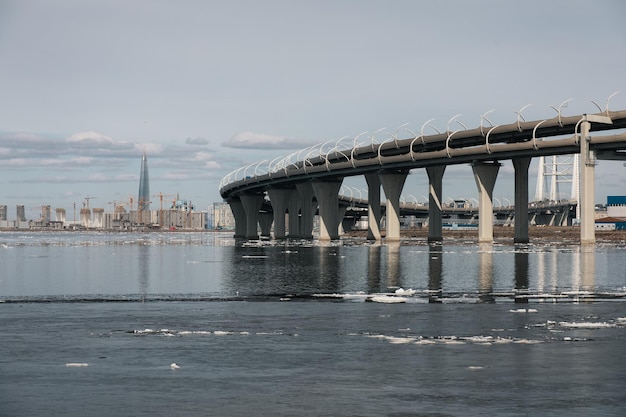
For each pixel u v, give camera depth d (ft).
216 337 134.31
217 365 110.22
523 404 89.20
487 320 155.02
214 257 455.22
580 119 574.56
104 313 169.37
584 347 122.31
